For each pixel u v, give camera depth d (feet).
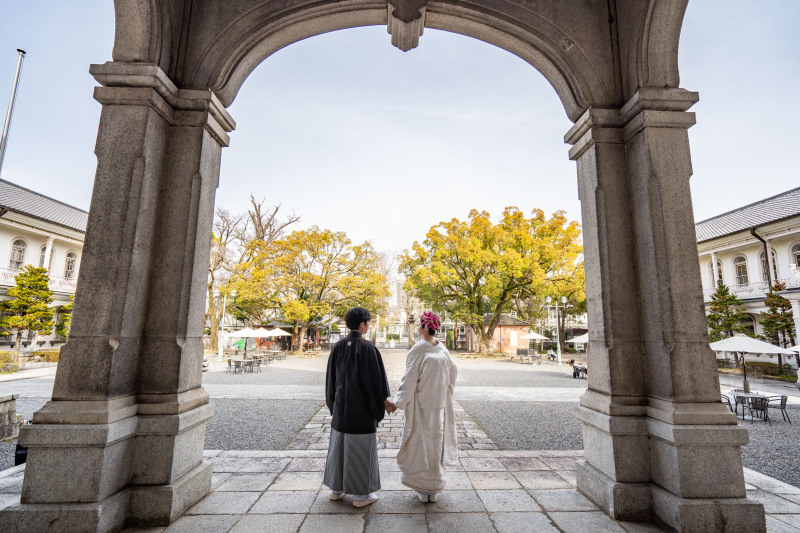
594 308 10.74
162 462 8.72
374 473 9.68
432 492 9.68
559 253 83.15
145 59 9.64
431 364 10.15
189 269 9.78
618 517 8.90
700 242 77.56
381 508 9.48
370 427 9.70
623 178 10.77
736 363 63.67
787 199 69.26
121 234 8.80
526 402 31.30
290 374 53.11
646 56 10.44
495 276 85.05
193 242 9.87
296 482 11.25
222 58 10.77
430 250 95.66
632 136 10.57
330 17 11.69
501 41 12.32
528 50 12.07
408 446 9.91
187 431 9.46
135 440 8.75
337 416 9.76
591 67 11.46
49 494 7.61
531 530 8.36
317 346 112.68
